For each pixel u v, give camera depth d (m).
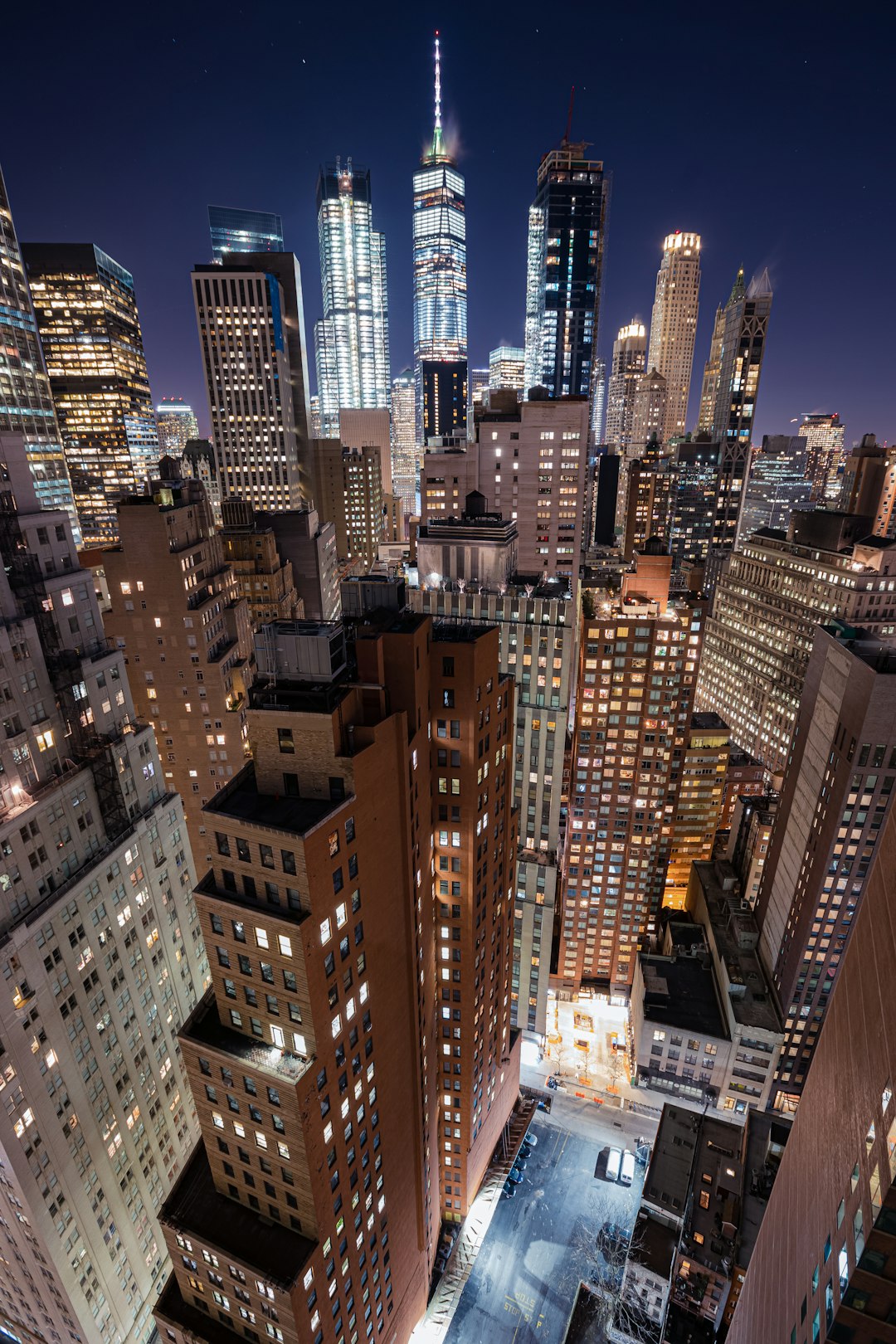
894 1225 30.94
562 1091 128.38
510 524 122.75
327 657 46.34
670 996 128.38
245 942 46.22
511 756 78.50
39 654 65.12
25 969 59.53
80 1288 68.38
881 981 36.50
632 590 136.12
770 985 124.50
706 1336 85.50
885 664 96.19
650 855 139.38
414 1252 78.06
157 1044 80.44
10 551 64.81
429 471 155.62
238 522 154.00
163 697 113.25
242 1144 52.81
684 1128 99.44
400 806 55.34
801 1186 48.34
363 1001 53.81
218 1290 57.12
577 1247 101.88
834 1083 43.56
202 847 123.88
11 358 159.75
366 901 51.25
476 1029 85.88
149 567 105.94
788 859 121.88
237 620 121.06
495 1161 110.69
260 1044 49.16
